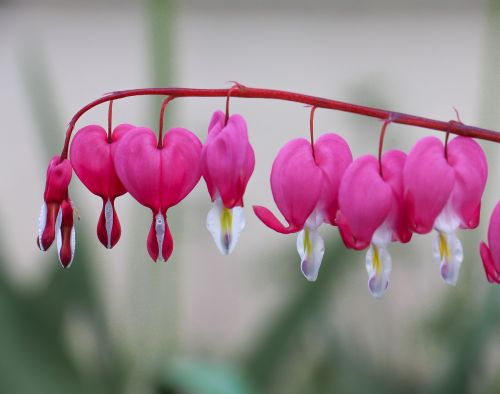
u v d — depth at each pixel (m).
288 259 7.09
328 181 2.96
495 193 8.57
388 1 18.11
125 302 6.70
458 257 2.92
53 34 18.05
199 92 2.88
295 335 6.01
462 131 2.98
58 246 2.80
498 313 5.89
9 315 6.10
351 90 7.71
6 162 13.70
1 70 16.28
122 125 2.97
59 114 7.00
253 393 5.41
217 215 2.84
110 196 2.90
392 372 6.65
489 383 6.23
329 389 6.22
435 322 7.02
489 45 7.28
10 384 5.96
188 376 5.39
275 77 15.75
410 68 15.40
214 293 10.27
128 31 18.34
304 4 18.69
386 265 2.94
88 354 6.51
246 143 2.83
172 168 2.84
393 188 2.93
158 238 2.82
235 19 18.78
